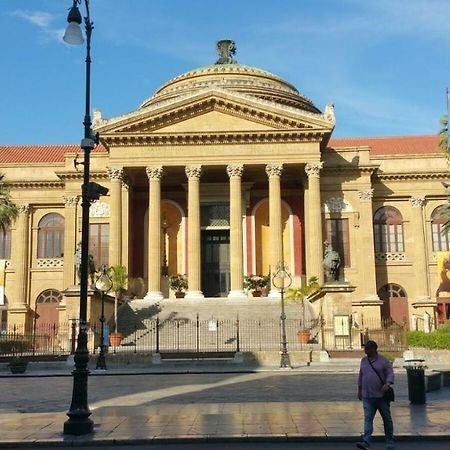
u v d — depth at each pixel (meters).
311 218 48.72
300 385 23.73
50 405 19.22
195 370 30.83
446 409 16.70
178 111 49.44
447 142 44.75
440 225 55.88
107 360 33.91
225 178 54.25
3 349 38.28
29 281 55.91
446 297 54.28
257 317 43.66
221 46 68.94
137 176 52.78
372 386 11.80
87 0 16.22
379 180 56.12
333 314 37.91
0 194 45.28
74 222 53.97
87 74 16.16
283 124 49.47
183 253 54.62
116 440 12.84
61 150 63.62
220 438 12.88
